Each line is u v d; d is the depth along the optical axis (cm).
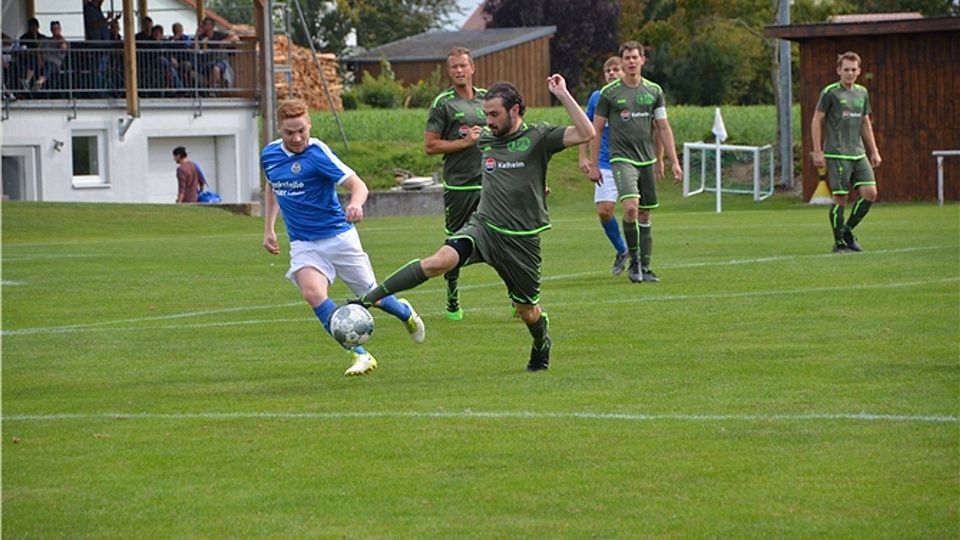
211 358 2180
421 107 13938
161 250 4344
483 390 1841
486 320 2552
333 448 1517
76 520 1262
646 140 3055
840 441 1498
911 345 2114
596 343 2222
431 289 3080
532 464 1429
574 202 8469
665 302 2712
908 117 6719
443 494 1324
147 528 1237
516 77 15012
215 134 7894
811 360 2005
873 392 1761
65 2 8419
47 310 2847
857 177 3597
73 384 1961
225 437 1586
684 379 1886
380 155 9444
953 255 3478
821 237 4212
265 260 3956
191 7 10450
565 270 3394
